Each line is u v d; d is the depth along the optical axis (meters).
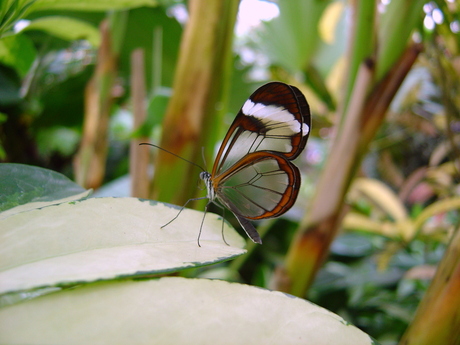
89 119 0.16
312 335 0.07
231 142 0.12
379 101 0.13
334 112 0.23
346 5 0.21
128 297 0.07
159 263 0.07
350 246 0.23
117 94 0.22
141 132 0.14
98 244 0.08
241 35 0.28
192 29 0.12
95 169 0.16
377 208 0.20
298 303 0.07
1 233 0.08
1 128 0.18
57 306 0.06
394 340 0.18
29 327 0.06
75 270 0.07
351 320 0.20
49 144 0.24
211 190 0.12
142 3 0.11
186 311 0.07
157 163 0.12
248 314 0.07
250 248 0.20
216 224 0.09
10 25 0.10
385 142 0.26
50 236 0.08
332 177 0.13
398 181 0.27
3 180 0.09
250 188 0.13
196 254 0.08
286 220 0.24
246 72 0.21
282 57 0.22
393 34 0.13
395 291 0.20
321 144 0.29
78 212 0.08
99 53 0.16
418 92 0.20
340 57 0.21
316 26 0.21
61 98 0.20
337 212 0.13
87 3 0.11
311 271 0.13
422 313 0.10
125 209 0.09
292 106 0.11
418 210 0.20
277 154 0.12
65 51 0.21
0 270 0.07
